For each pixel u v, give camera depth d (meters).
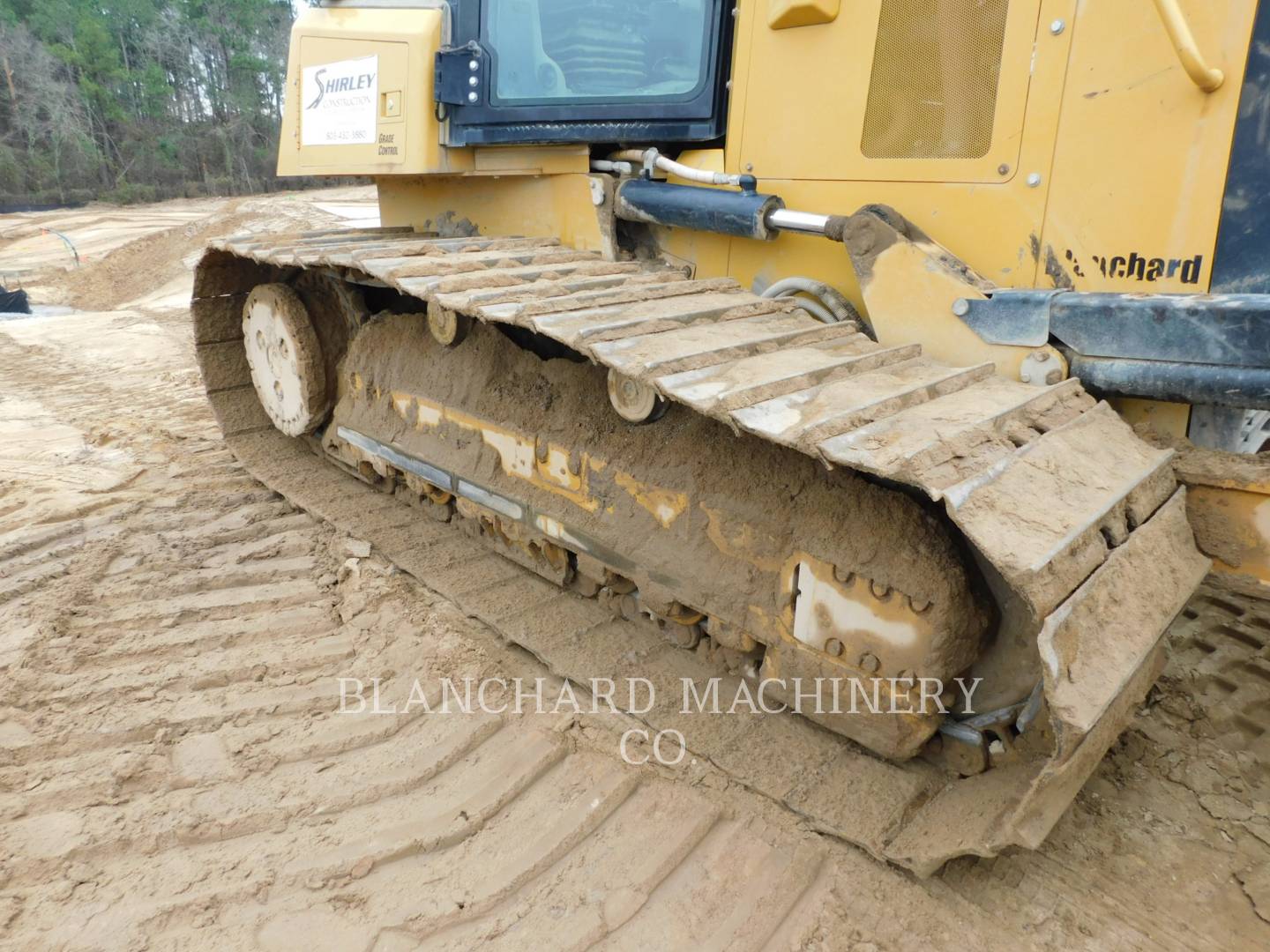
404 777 3.09
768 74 3.35
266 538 4.76
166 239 24.97
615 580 3.68
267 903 2.62
